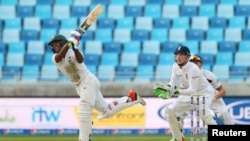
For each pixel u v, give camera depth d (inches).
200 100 1342.3
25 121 2116.1
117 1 2947.8
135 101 1298.0
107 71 2620.6
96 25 2834.6
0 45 2751.0
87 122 1242.6
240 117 2111.2
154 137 1987.0
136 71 2610.7
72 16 2908.5
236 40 2785.4
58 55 1201.4
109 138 1947.6
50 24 2856.8
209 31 2812.5
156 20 2859.3
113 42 2748.5
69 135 2085.4
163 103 2098.9
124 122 2097.7
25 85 2255.2
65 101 2111.2
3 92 2258.9
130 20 2861.7
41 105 2113.7
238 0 2930.6
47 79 2495.1
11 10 2910.9
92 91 1239.5
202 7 2913.4
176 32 2807.6
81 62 1227.2
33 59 2694.4
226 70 2615.7
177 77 1369.3
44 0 2955.2
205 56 2684.5
